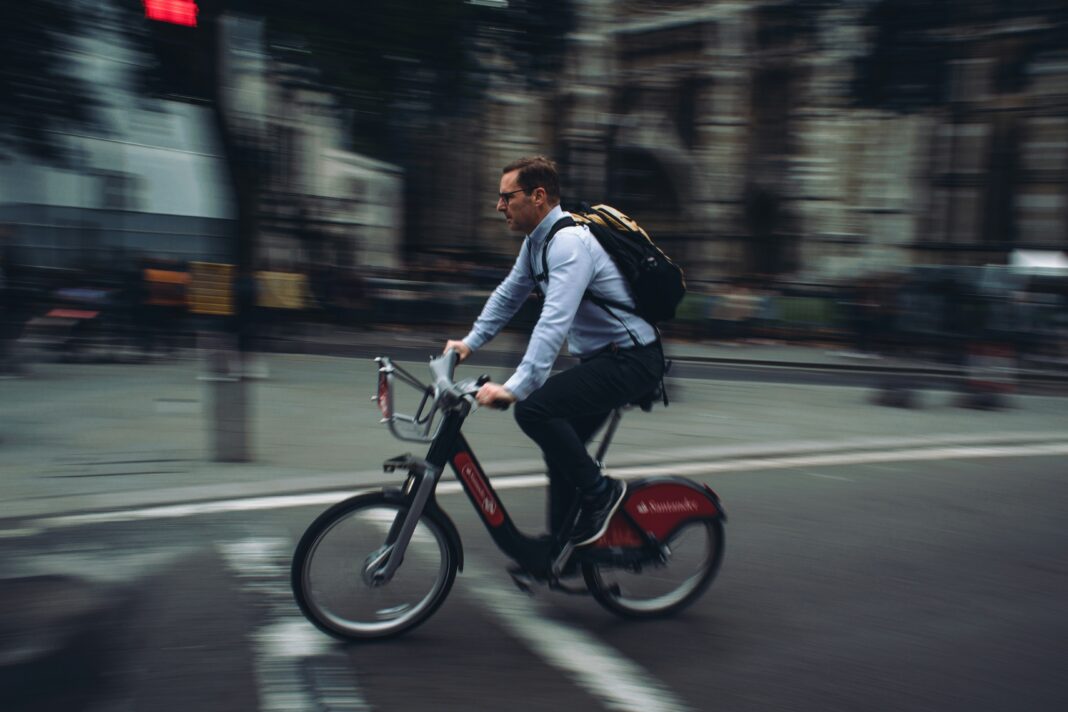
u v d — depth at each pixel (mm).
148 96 13930
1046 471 6328
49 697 2930
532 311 9836
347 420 7777
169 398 8672
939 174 19172
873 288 14203
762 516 5125
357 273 15969
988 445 7242
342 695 2988
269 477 5770
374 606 3406
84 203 21453
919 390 10156
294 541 4516
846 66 17141
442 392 3301
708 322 14898
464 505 5164
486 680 3123
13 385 9359
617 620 3660
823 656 3375
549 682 3121
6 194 20344
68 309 11234
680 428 7762
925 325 13539
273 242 18000
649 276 3396
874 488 5785
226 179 15531
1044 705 3045
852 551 4562
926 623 3699
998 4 15250
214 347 6188
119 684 3027
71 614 3586
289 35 12461
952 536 4836
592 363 3428
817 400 9484
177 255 22891
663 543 3613
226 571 4086
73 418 7625
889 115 17578
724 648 3426
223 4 12461
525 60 14633
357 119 13625
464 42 13445
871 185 19625
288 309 14969
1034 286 13367
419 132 15367
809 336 14625
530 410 3379
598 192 20047
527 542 3496
